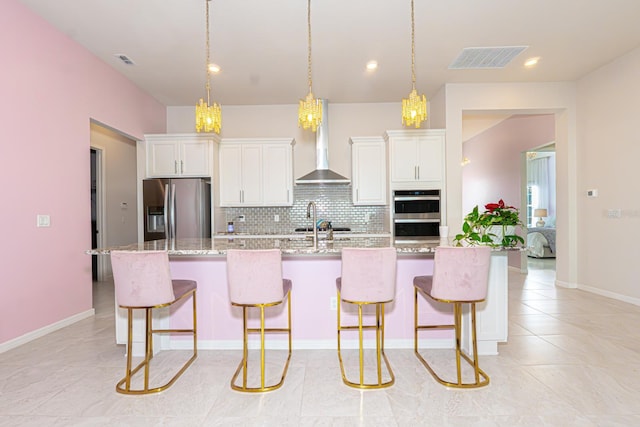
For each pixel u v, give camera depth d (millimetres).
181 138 5113
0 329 2773
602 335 3064
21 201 2953
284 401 2043
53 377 2352
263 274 2162
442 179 5020
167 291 2215
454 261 2162
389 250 2162
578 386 2186
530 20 3299
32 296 3047
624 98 4094
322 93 5250
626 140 4090
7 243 2828
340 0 2953
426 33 3516
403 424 1816
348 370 2441
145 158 5094
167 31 3412
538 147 6180
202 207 4980
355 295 2188
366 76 4602
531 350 2746
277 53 3906
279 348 2854
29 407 1990
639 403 1989
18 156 2926
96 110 3924
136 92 4832
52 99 3283
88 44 3645
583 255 4789
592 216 4609
